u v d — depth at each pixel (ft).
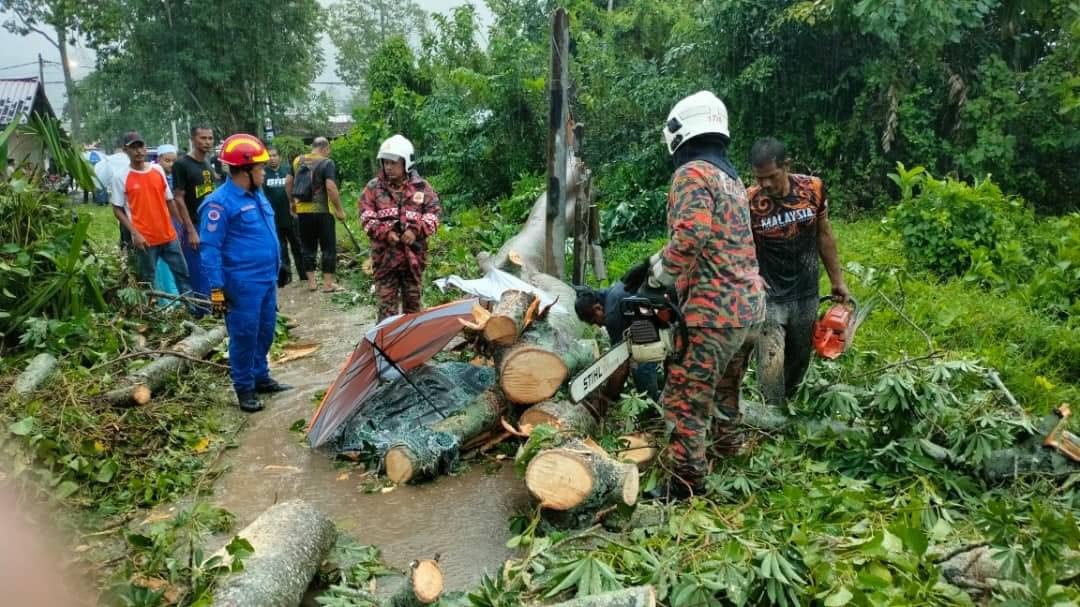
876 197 35.88
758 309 11.70
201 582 9.21
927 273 24.73
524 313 15.79
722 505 12.16
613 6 63.05
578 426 14.42
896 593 8.79
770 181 13.66
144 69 112.37
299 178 29.86
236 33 114.83
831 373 15.80
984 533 9.62
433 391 16.47
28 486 11.87
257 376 18.99
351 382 15.42
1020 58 37.29
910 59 34.94
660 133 39.47
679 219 11.07
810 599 9.09
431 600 8.70
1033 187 34.42
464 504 13.34
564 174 22.93
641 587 8.73
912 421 13.26
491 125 47.70
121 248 27.09
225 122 119.85
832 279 14.78
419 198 20.29
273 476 14.70
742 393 15.97
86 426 14.74
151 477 14.03
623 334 13.14
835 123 36.86
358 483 14.35
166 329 22.03
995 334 19.53
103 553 11.55
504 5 55.62
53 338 18.48
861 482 12.22
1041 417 14.39
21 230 20.24
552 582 9.70
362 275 32.55
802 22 35.73
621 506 11.59
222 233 16.87
